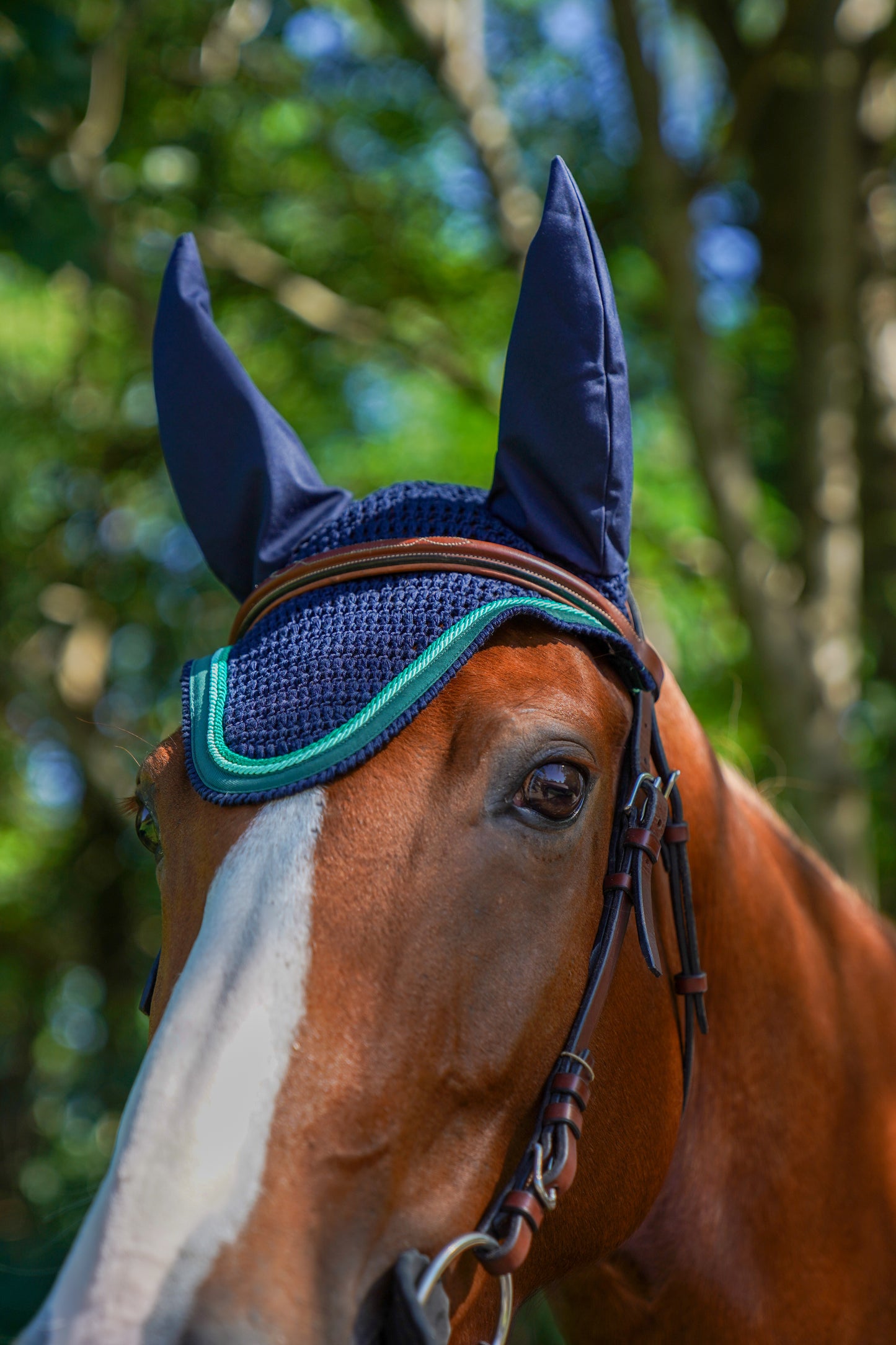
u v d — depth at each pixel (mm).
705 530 7879
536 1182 1175
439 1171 1133
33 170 4188
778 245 7625
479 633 1244
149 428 9984
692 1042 1505
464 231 8844
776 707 5809
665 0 7660
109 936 12227
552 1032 1218
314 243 8844
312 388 9414
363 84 8438
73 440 10172
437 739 1205
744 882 1721
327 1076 1063
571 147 8539
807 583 6211
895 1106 1843
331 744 1171
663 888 1488
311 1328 985
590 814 1281
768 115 7457
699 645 7527
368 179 8773
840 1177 1751
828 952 1871
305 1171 1031
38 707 10695
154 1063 1049
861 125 7004
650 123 6047
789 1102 1708
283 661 1266
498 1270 1144
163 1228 970
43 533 10508
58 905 12492
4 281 8445
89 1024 13000
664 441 8617
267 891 1115
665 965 1461
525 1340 1837
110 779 10383
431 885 1149
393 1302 1058
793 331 6746
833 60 6090
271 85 8047
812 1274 1694
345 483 9414
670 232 6055
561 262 1361
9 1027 15008
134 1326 930
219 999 1069
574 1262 1355
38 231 4188
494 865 1182
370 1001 1102
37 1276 1985
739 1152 1655
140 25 6535
